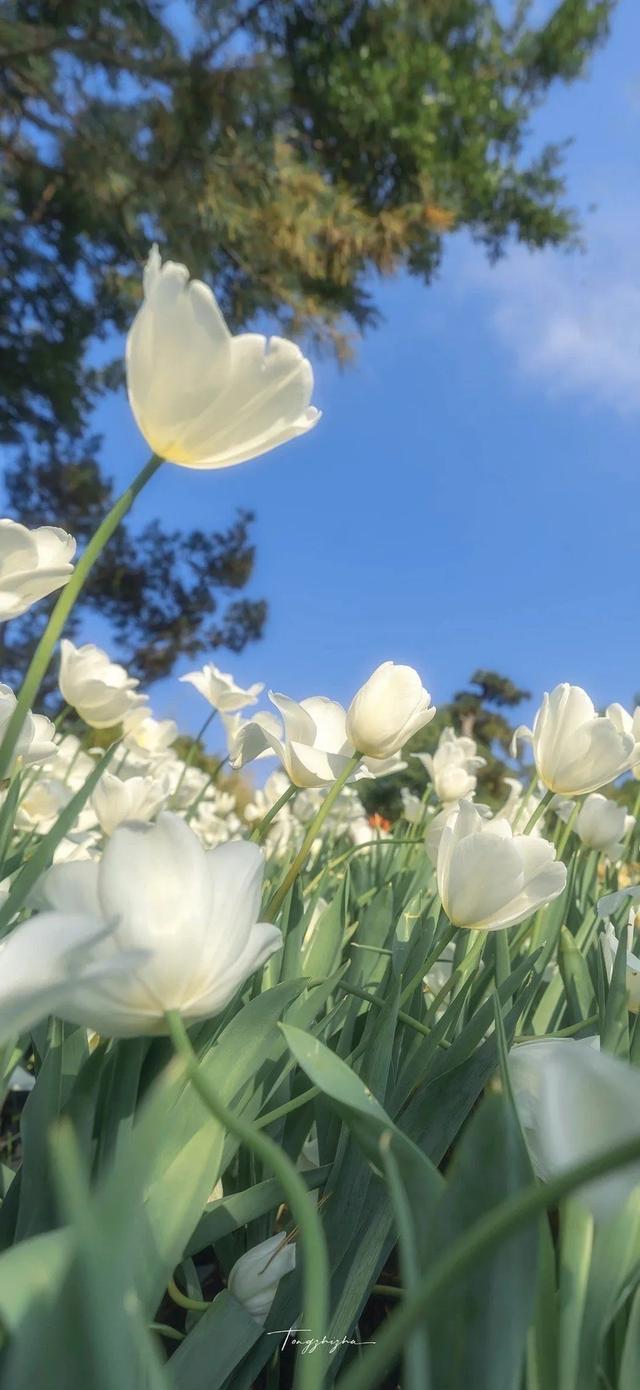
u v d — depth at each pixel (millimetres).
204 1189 219
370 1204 271
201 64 3168
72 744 834
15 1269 131
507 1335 158
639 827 667
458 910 330
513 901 330
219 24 3248
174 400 258
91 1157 250
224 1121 147
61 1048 260
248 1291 238
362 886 672
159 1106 123
